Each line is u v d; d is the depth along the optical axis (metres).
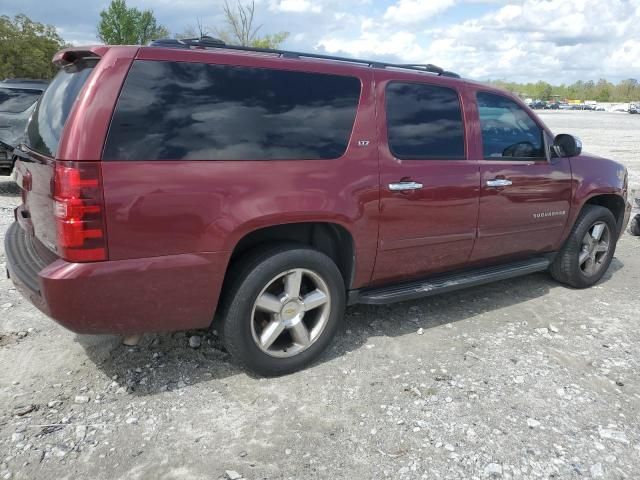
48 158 2.81
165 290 2.91
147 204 2.77
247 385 3.32
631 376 3.59
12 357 3.53
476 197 4.14
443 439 2.86
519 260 4.90
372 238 3.63
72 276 2.64
